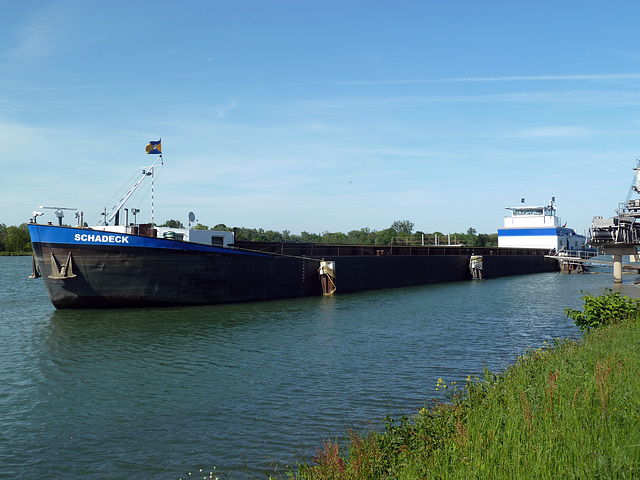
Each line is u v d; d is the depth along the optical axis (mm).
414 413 15445
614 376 12094
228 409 16297
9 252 170375
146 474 12055
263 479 11508
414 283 64812
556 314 36844
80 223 38125
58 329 30422
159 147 42156
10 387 19234
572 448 8383
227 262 41000
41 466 12578
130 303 37438
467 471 8062
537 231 99875
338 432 14164
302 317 34812
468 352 24000
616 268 62688
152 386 19062
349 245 61531
